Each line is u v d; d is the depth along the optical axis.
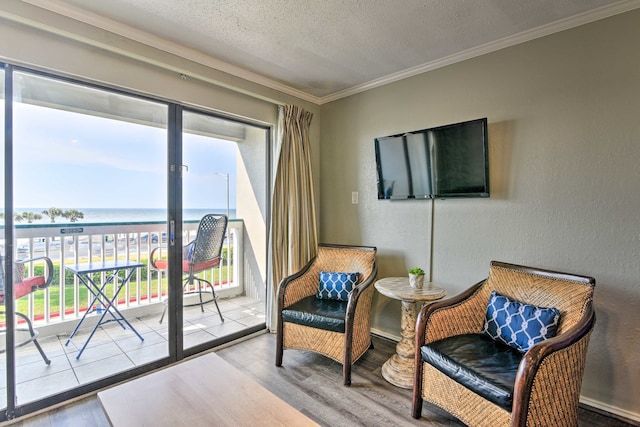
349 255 2.85
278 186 3.04
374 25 2.07
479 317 2.03
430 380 1.78
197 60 2.44
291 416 1.25
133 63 2.17
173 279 2.45
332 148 3.40
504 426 1.39
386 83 2.93
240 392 1.40
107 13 1.91
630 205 1.83
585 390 1.97
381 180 2.89
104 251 2.37
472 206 2.44
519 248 2.22
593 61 1.92
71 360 2.30
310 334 2.33
